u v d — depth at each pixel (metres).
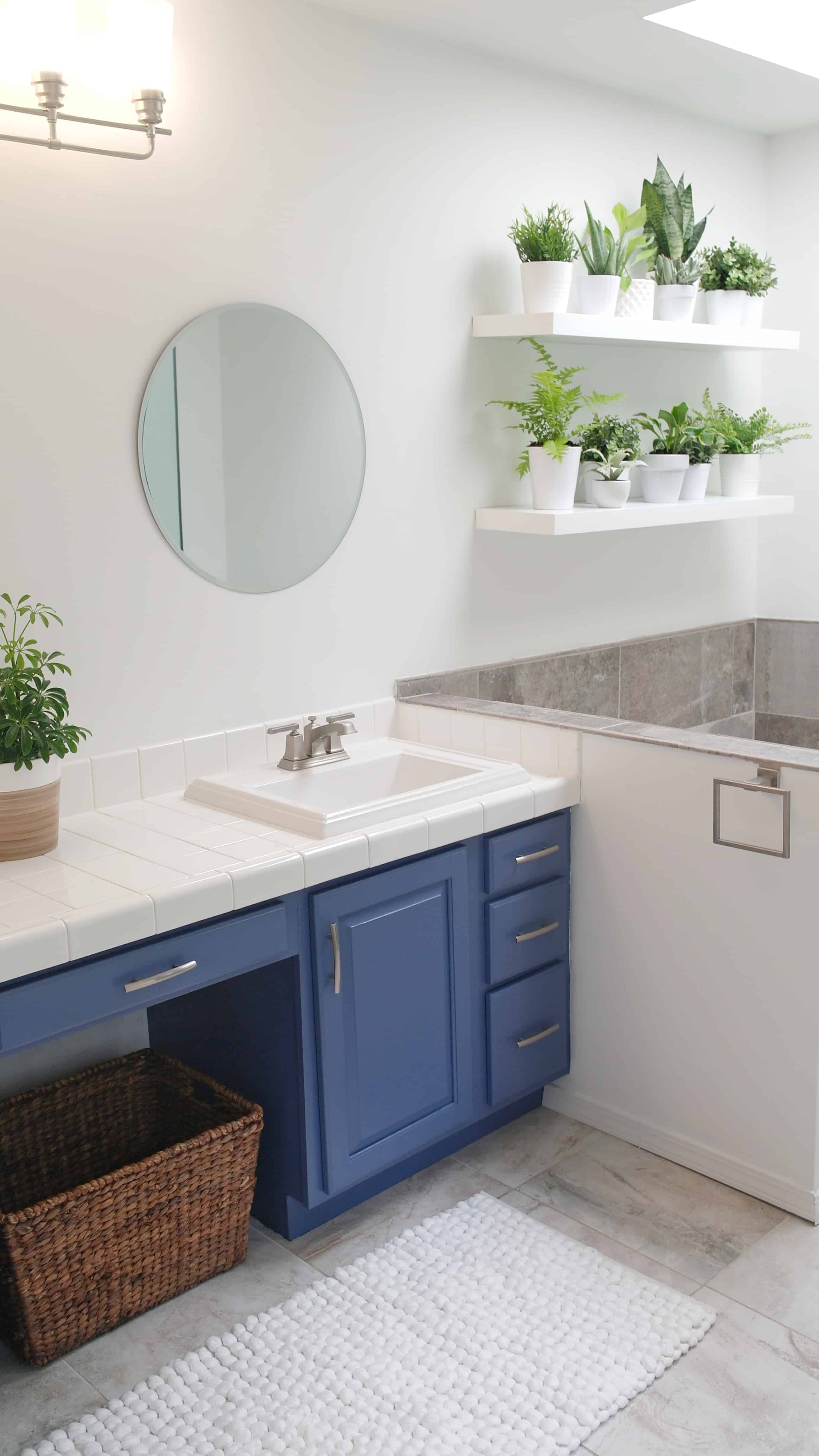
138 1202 2.02
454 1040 2.47
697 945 2.48
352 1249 2.29
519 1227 2.34
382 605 2.90
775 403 3.99
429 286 2.87
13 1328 2.00
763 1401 1.89
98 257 2.27
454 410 2.98
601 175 3.29
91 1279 2.01
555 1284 2.16
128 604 2.41
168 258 2.37
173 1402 1.90
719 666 3.99
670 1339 2.02
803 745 4.08
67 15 1.97
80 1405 1.90
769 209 3.89
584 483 3.22
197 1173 2.10
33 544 2.25
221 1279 2.21
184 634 2.52
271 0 2.46
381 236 2.74
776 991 2.35
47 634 2.30
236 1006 2.31
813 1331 2.05
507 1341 2.02
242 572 2.59
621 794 2.56
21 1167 2.30
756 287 3.43
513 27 2.72
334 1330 2.06
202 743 2.57
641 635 3.69
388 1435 1.82
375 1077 2.31
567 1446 1.80
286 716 2.73
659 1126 2.62
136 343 2.35
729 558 3.99
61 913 1.84
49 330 2.22
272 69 2.49
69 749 2.13
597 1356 1.98
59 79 1.98
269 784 2.51
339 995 2.21
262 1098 2.30
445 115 2.84
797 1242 2.30
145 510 2.41
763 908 2.35
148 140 2.31
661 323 3.12
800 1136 2.36
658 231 3.31
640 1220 2.37
